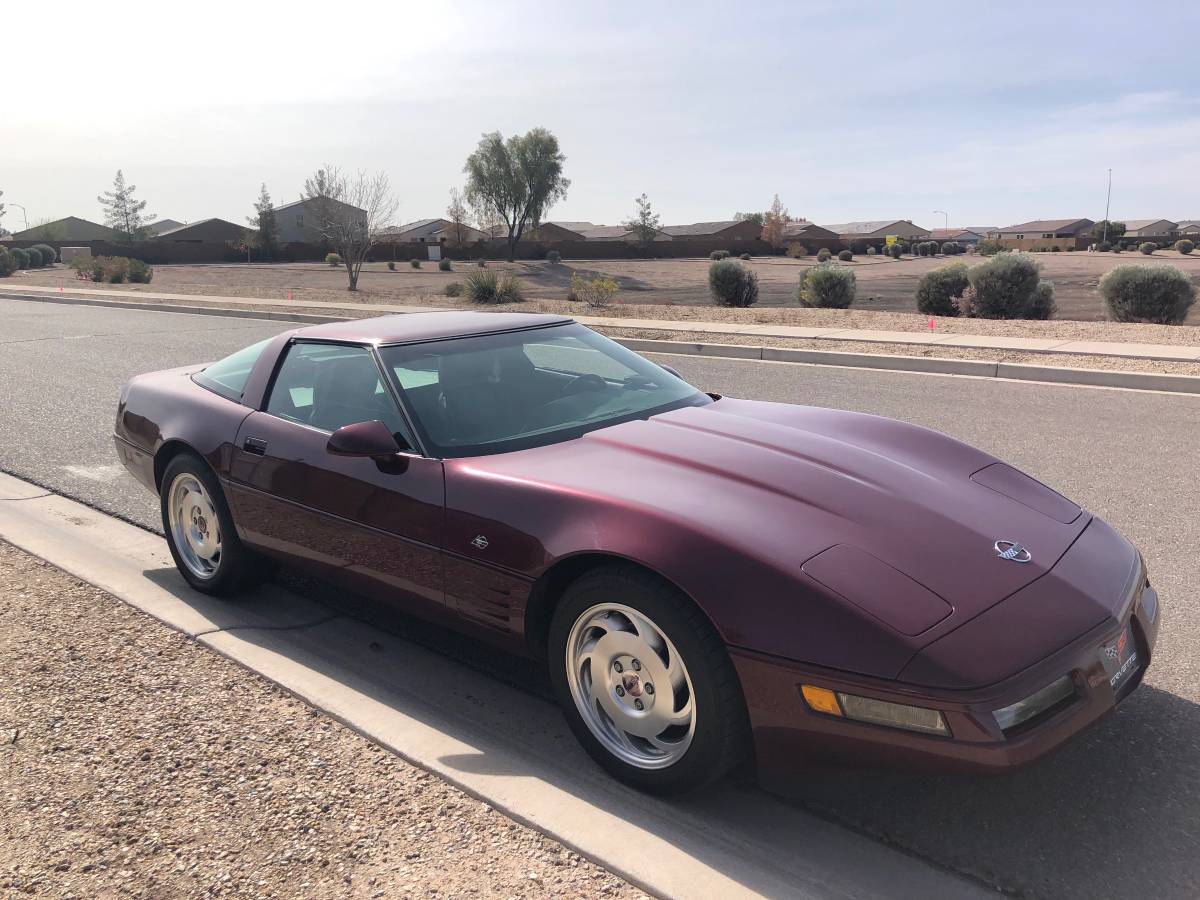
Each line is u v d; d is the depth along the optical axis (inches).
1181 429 308.0
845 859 97.0
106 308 937.5
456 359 148.6
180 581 181.0
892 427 142.8
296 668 137.9
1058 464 261.4
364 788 108.3
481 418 137.7
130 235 4473.4
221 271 2583.7
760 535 101.1
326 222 1689.2
